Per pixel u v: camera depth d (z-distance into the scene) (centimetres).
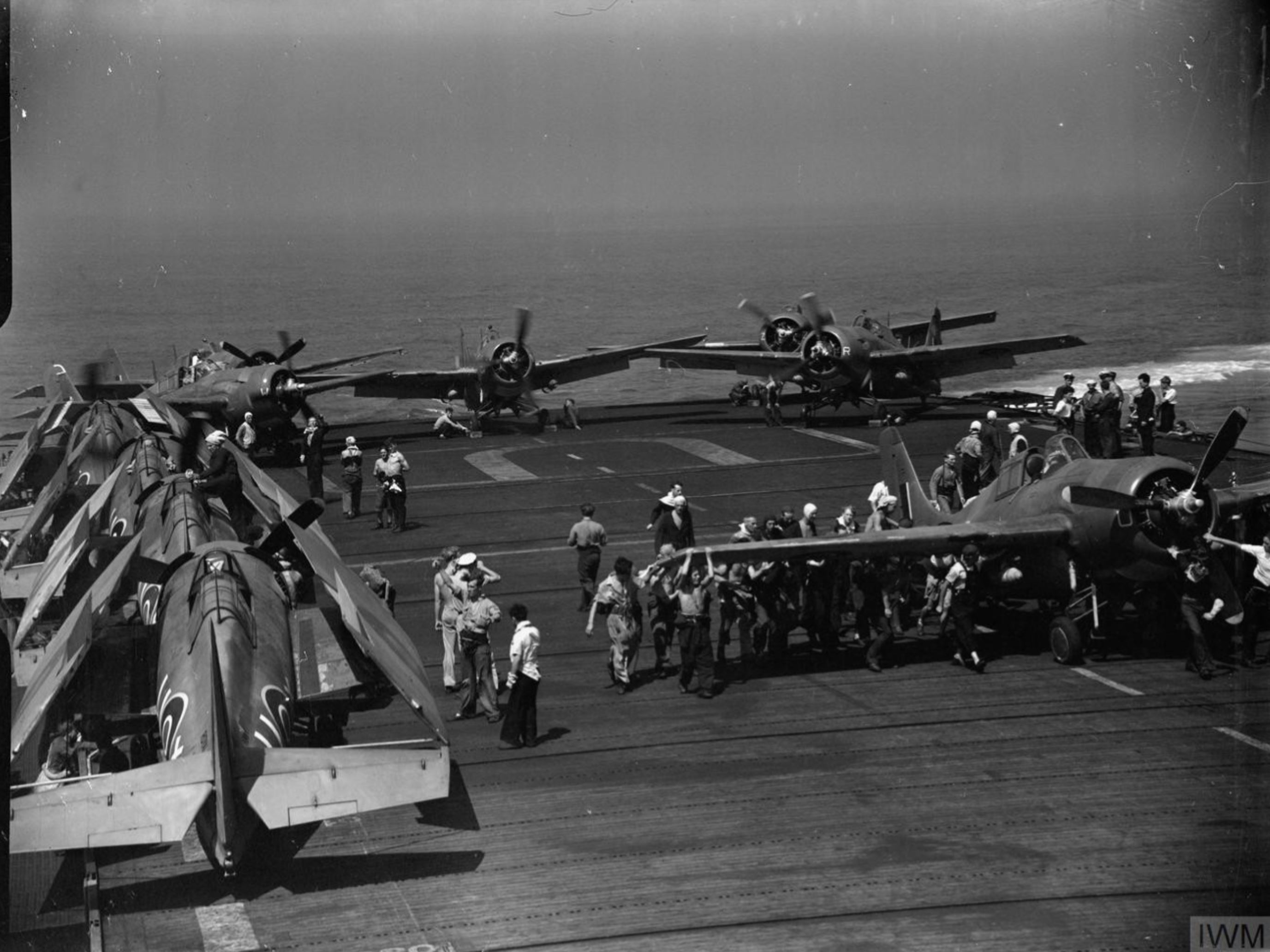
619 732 1823
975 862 1377
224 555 1716
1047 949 1191
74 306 15775
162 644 1561
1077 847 1405
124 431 2934
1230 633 2144
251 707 1423
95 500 2327
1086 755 1684
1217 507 2028
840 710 1900
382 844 1456
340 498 3638
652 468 3919
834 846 1426
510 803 1570
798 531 2256
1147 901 1276
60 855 1423
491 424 4972
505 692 2022
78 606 1705
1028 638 2264
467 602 1916
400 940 1239
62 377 4281
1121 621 2353
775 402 4653
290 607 1823
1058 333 11162
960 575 2066
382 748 1338
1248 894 1262
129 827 1202
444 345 12012
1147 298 14400
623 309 15800
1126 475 2014
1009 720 1833
